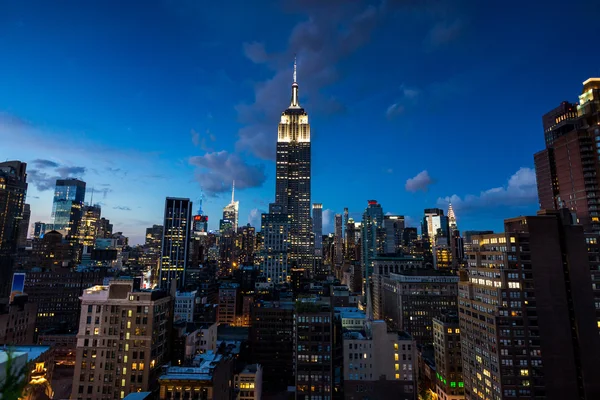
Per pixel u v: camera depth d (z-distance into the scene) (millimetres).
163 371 121312
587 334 146125
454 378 193250
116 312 141375
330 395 163500
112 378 136000
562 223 158375
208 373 118688
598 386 141625
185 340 162500
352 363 165875
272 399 185500
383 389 162875
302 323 170000
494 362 150500
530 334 148375
